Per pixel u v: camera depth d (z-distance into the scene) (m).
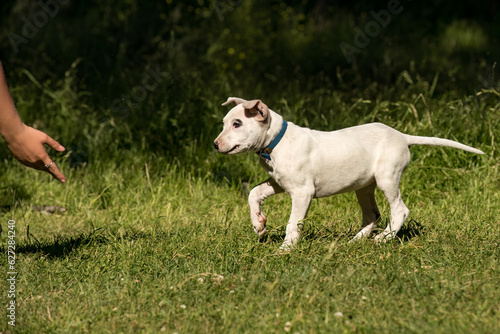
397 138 5.93
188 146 9.31
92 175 8.80
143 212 7.60
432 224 6.48
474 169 8.13
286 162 5.62
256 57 13.52
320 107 9.96
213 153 9.15
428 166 8.27
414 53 14.23
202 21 14.53
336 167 5.75
